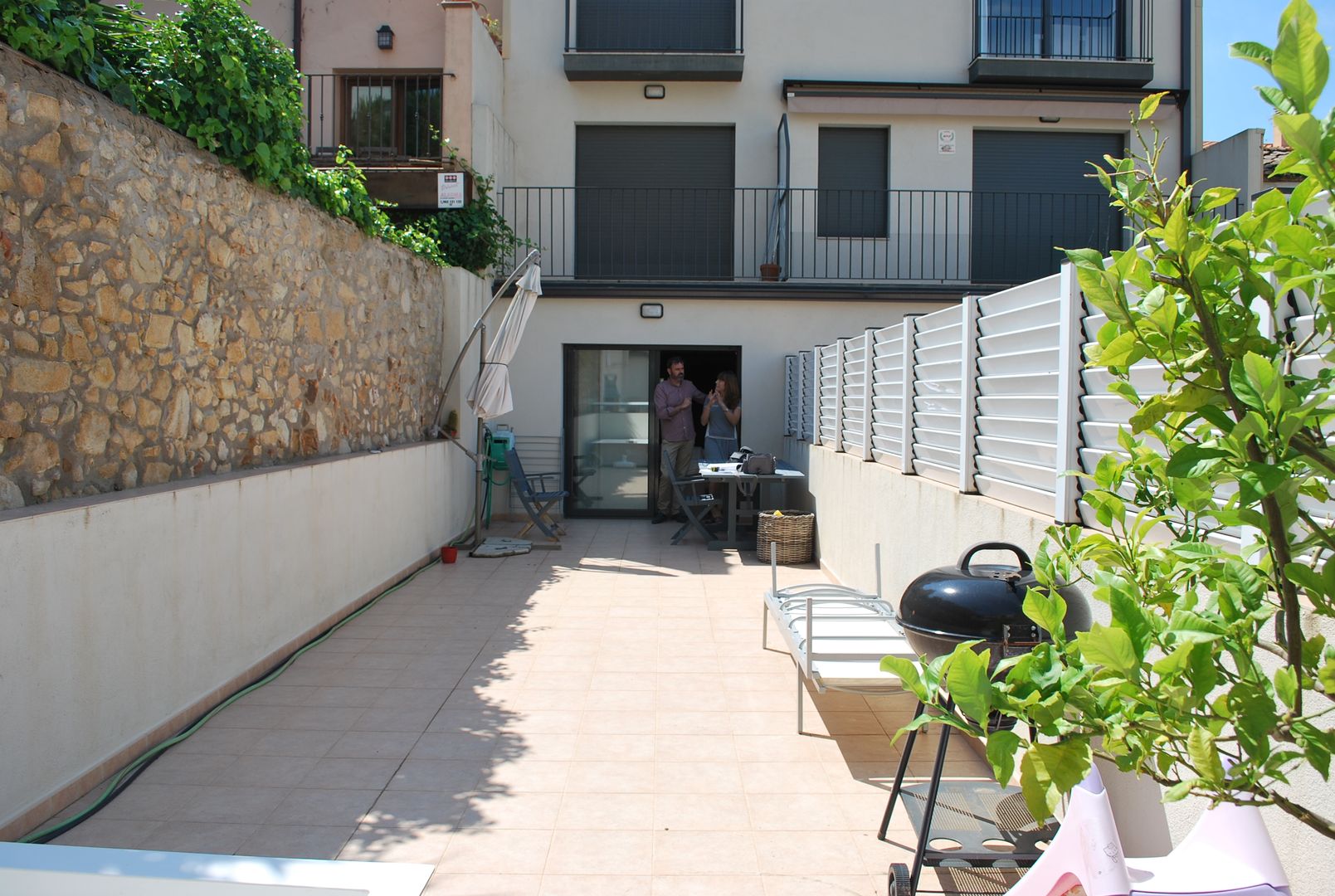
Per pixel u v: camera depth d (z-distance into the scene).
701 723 4.29
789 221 10.50
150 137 4.05
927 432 5.03
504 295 10.54
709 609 6.49
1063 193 11.41
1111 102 11.16
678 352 12.15
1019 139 11.45
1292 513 1.16
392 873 1.49
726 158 11.50
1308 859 1.98
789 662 5.22
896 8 11.38
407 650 5.41
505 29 11.39
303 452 5.78
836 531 7.41
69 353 3.54
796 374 9.94
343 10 10.66
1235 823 1.88
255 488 4.76
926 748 4.02
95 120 3.67
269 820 3.27
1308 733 1.14
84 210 3.60
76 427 3.59
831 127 11.44
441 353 8.98
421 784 3.59
